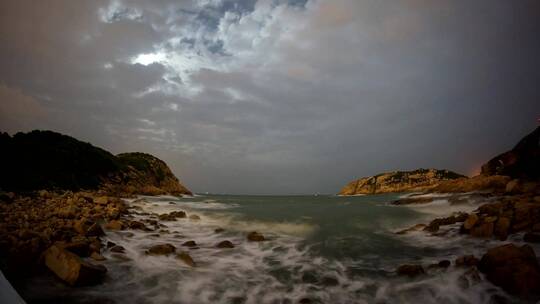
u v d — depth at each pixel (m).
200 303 4.98
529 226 7.62
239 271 6.50
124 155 41.41
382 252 7.84
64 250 5.35
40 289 4.83
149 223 10.82
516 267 5.06
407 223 11.35
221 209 16.22
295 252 8.01
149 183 35.06
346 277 6.16
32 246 5.54
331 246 8.52
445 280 5.64
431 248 7.86
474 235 8.10
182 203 20.91
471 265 5.98
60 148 21.89
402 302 5.02
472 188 16.39
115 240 8.09
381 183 61.88
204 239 9.29
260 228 10.89
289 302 5.07
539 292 4.77
